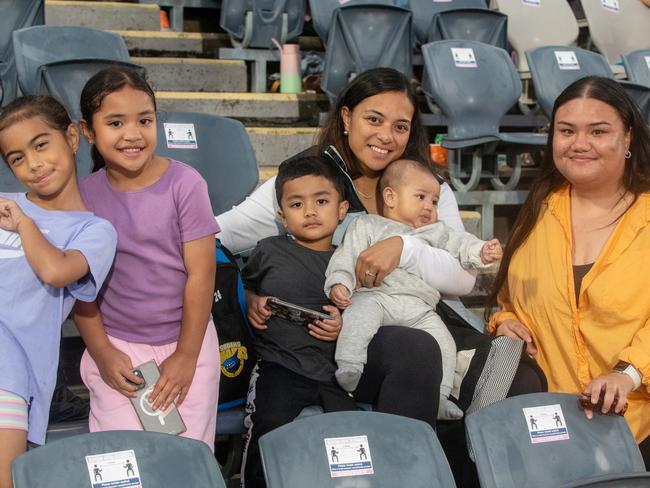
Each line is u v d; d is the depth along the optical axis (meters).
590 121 2.28
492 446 1.77
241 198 2.79
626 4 5.24
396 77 2.43
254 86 4.85
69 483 1.50
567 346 2.31
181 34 4.87
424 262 2.27
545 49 4.16
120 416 1.96
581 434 1.85
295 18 4.91
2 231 1.88
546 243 2.39
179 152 2.74
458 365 2.28
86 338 1.99
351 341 2.13
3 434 1.79
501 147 3.94
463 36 4.58
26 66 3.31
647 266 2.24
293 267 2.28
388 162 2.45
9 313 1.84
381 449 1.66
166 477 1.57
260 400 2.13
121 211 1.98
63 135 1.91
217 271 2.24
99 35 3.55
